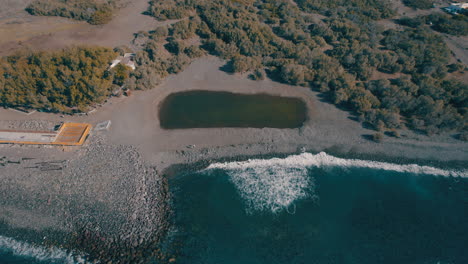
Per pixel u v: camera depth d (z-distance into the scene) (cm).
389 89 8075
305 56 9388
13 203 5750
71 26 11512
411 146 7031
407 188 6209
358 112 7856
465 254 5147
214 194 6016
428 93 8094
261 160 6738
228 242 5256
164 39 10694
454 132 7331
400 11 12850
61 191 5916
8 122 7538
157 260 4928
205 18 11438
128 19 12012
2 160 6544
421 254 5153
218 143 7094
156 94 8625
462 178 6400
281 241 5294
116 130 7369
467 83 8631
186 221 5528
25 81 7425
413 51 9488
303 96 8650
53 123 7550
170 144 7031
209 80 9181
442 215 5738
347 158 6812
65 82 7575
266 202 5906
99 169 6344
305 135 7350
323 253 5138
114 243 5109
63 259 4962
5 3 12556
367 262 5041
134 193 5878
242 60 9400
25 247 5131
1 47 10019
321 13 12500
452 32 11056
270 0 12725
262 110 8150
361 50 9731
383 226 5550
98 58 8131
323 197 6016
